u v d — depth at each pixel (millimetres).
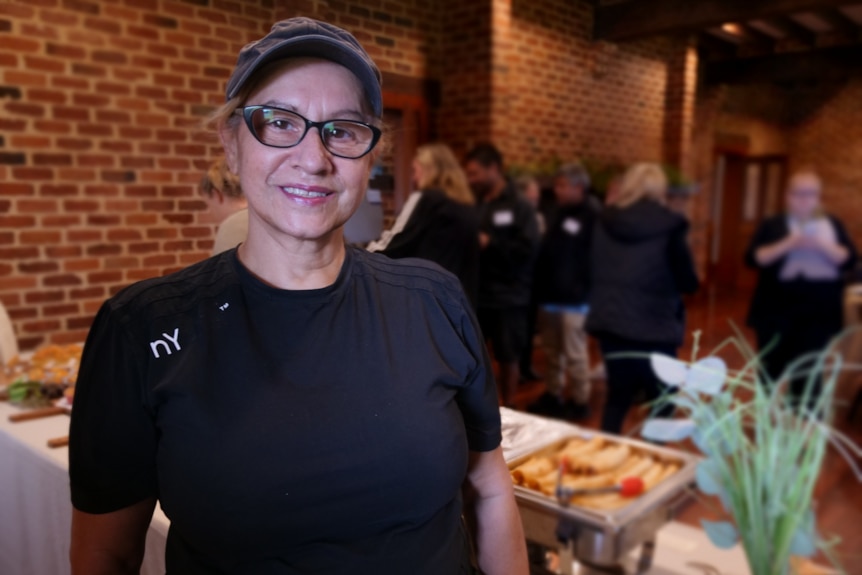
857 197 2801
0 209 1328
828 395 751
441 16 1812
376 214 1156
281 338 612
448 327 672
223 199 985
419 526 638
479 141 3023
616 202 2223
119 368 587
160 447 588
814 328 1757
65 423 1296
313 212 590
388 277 679
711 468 773
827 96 3771
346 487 589
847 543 1602
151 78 1133
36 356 1432
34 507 1163
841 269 1805
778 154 4094
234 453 568
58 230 1306
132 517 637
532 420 1314
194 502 572
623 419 2234
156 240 1172
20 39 1249
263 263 626
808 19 3643
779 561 725
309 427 585
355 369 615
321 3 1013
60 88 1220
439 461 620
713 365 814
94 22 1178
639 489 1085
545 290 3072
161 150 1125
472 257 1353
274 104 592
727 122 4262
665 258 2076
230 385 588
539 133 3289
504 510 755
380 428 602
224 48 1067
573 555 1024
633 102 3701
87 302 1353
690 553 1205
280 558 601
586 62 3332
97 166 1248
